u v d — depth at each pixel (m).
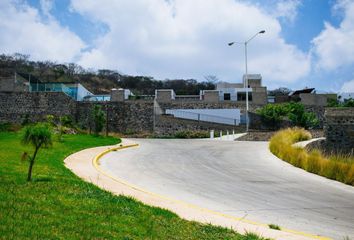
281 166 20.55
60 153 19.55
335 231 9.12
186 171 17.66
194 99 66.19
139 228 7.59
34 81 69.12
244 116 57.50
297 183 15.88
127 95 66.75
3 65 106.06
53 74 109.56
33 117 51.06
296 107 55.16
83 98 62.66
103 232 7.00
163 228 7.85
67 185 10.73
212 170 18.27
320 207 11.69
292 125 54.34
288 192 13.84
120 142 30.98
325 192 14.27
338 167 17.59
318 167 18.80
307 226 9.46
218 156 23.94
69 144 24.41
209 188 13.83
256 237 7.84
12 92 51.88
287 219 10.06
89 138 31.19
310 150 25.58
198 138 44.78
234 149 28.31
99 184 12.67
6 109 51.59
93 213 8.24
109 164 18.80
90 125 44.28
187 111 57.09
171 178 15.59
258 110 56.22
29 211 7.70
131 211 8.75
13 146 19.97
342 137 33.31
